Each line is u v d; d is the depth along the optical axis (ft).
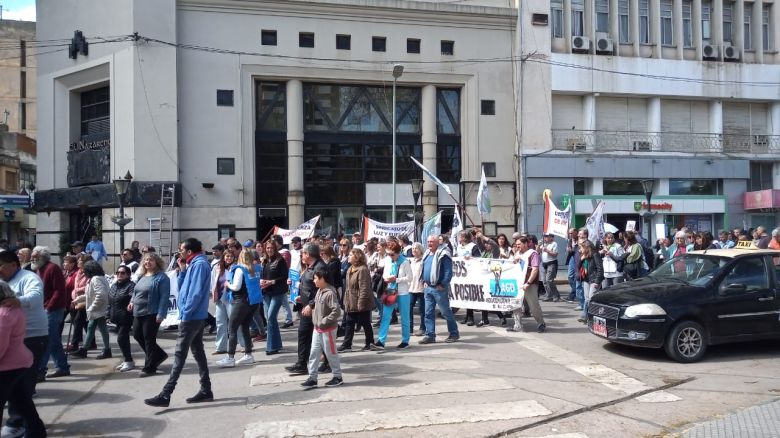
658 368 28.35
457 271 41.11
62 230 85.51
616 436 19.33
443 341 35.55
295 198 83.30
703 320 29.50
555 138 93.20
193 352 23.65
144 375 28.30
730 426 19.62
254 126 82.48
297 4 82.89
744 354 31.24
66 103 86.02
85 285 33.68
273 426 20.27
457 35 88.99
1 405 17.49
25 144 148.15
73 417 21.91
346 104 87.20
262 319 37.22
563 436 19.30
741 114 102.12
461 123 90.27
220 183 80.33
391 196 88.17
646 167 94.63
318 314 25.25
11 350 17.63
